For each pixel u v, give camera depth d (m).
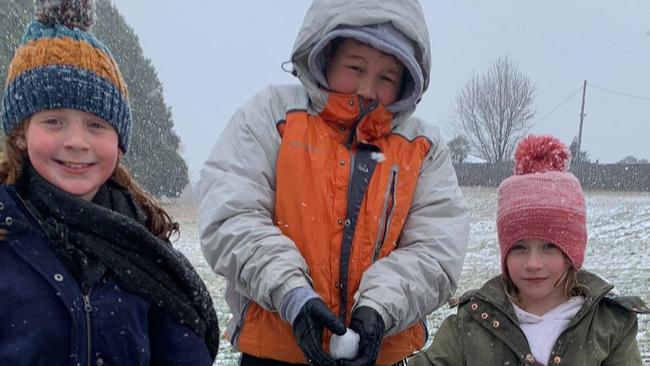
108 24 22.20
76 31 1.80
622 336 2.31
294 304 1.94
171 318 1.84
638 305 2.30
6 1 18.33
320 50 2.27
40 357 1.59
